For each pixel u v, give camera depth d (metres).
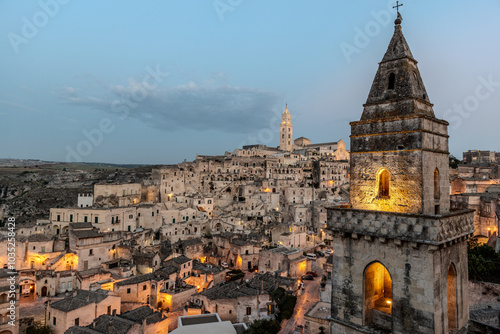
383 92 27.77
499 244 80.25
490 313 45.72
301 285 93.44
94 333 58.28
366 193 27.06
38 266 98.81
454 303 25.91
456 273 25.86
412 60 27.97
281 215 168.25
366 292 26.16
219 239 130.62
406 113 25.55
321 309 63.03
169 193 189.62
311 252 135.12
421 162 23.80
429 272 22.38
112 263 104.06
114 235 112.12
